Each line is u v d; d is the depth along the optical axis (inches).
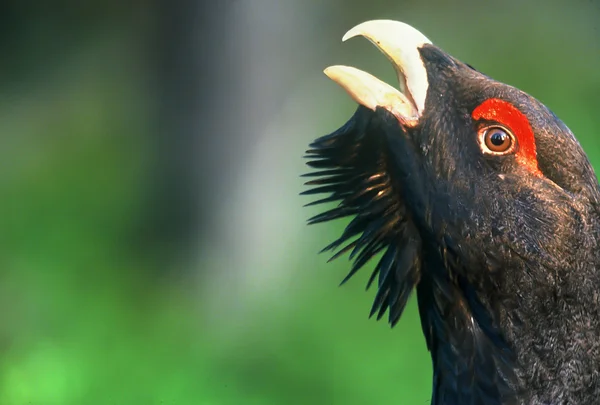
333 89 808.9
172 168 800.9
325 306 658.8
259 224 775.1
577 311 244.4
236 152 790.5
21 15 965.8
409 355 595.5
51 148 922.7
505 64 887.7
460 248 252.5
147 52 856.3
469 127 254.7
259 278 754.2
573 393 243.4
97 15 951.0
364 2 858.8
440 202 255.1
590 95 825.5
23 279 730.2
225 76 791.7
